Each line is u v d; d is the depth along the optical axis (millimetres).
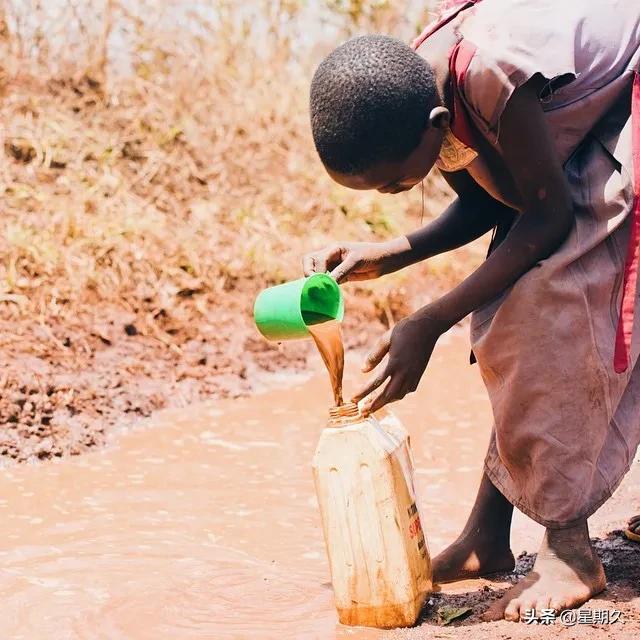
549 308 3225
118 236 6945
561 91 3254
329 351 3230
